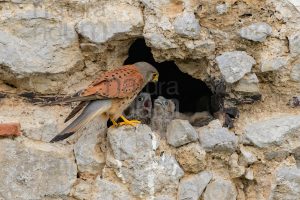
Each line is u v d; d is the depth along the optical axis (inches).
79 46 409.1
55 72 403.5
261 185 414.9
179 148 408.8
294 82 423.5
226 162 415.8
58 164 395.9
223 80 419.8
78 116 390.0
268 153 412.8
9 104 405.4
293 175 411.2
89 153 400.8
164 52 417.4
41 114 406.3
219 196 411.2
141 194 398.3
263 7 417.4
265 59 418.0
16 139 394.6
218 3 412.8
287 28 419.5
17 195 388.5
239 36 415.8
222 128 413.1
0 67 394.0
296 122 415.2
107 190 397.1
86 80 423.2
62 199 395.5
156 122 432.5
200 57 420.2
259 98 426.3
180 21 407.5
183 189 403.9
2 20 395.9
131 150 397.1
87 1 407.2
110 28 406.0
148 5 409.1
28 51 396.8
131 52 498.9
